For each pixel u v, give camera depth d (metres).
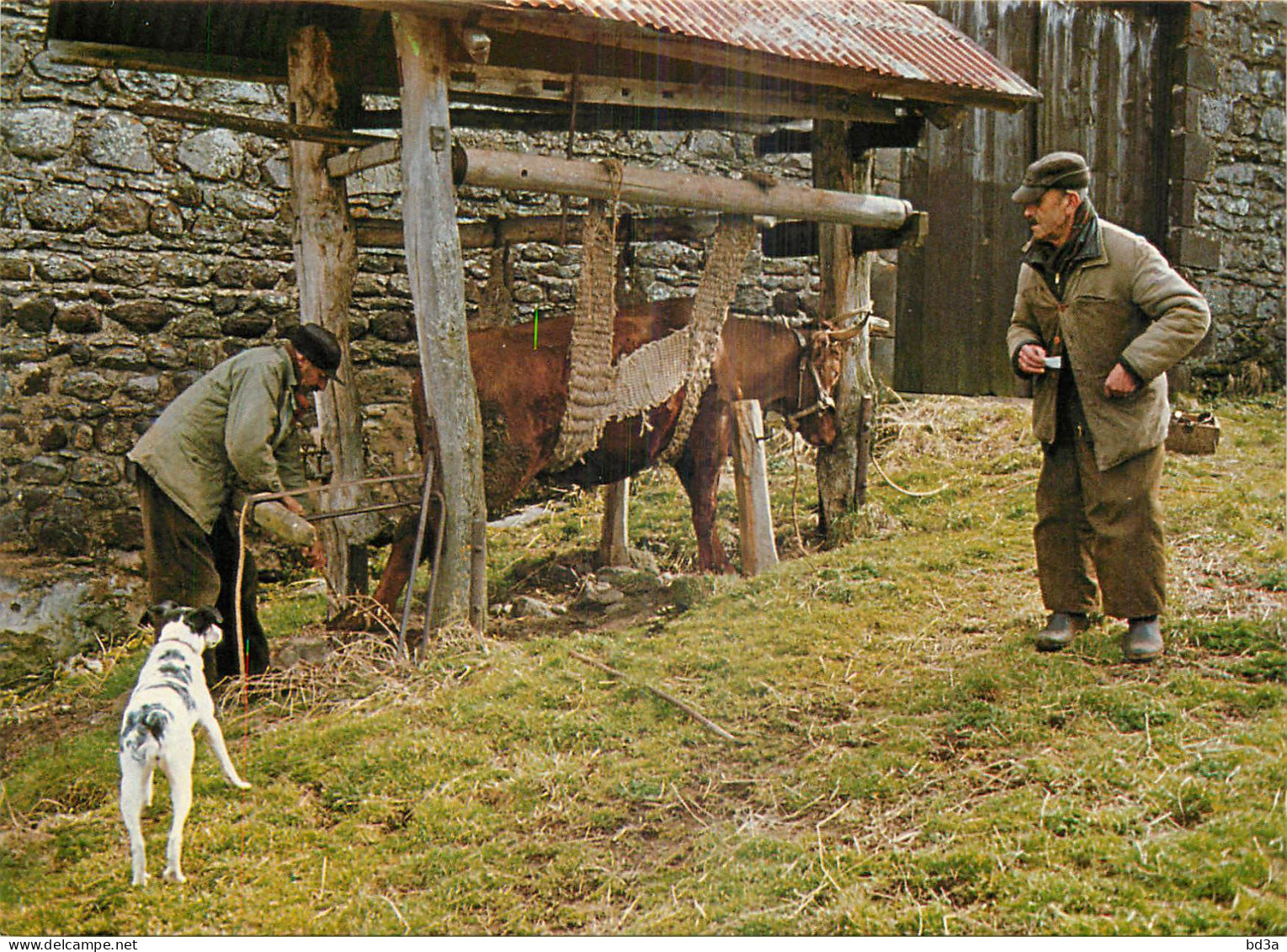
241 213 6.30
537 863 3.12
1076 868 2.88
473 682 4.14
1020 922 2.66
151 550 4.13
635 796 3.39
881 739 3.60
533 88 4.84
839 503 5.97
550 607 5.12
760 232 6.57
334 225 4.82
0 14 5.78
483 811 3.33
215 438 4.12
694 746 3.68
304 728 3.86
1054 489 4.11
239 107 6.29
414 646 4.45
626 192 4.71
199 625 3.42
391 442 6.59
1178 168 8.86
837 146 5.86
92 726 4.46
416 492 5.07
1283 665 3.84
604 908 2.90
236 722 3.96
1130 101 8.82
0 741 4.31
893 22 5.51
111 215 6.02
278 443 4.23
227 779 3.52
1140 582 3.91
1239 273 9.27
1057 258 3.93
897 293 8.20
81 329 5.97
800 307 7.76
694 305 5.21
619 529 5.69
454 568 4.43
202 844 3.22
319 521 4.96
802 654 4.26
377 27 4.90
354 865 3.11
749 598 4.89
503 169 4.40
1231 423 7.80
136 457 4.05
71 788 3.71
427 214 4.26
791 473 6.91
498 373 4.71
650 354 5.01
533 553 6.03
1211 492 5.80
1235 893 2.72
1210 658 3.96
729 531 6.17
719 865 3.02
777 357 5.60
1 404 5.81
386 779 3.52
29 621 5.62
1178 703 3.62
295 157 4.82
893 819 3.18
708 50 4.47
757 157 7.69
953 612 4.57
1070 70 8.58
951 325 8.41
